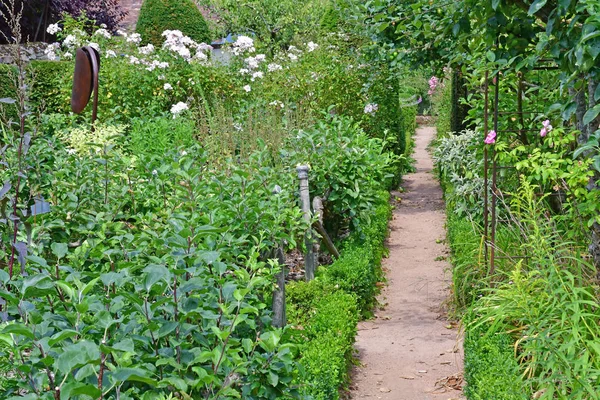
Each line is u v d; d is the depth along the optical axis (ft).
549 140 18.12
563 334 13.99
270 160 25.91
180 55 41.45
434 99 82.12
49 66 43.93
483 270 21.17
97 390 7.47
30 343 8.16
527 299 15.07
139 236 12.73
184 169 17.12
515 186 25.22
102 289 11.50
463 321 17.80
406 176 57.26
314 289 21.57
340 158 28.37
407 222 40.22
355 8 31.71
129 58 41.14
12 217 12.81
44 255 16.48
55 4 64.39
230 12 75.15
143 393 9.07
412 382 18.15
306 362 15.67
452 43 27.37
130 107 39.58
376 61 39.09
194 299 9.52
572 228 18.86
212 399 8.93
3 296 8.70
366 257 25.80
